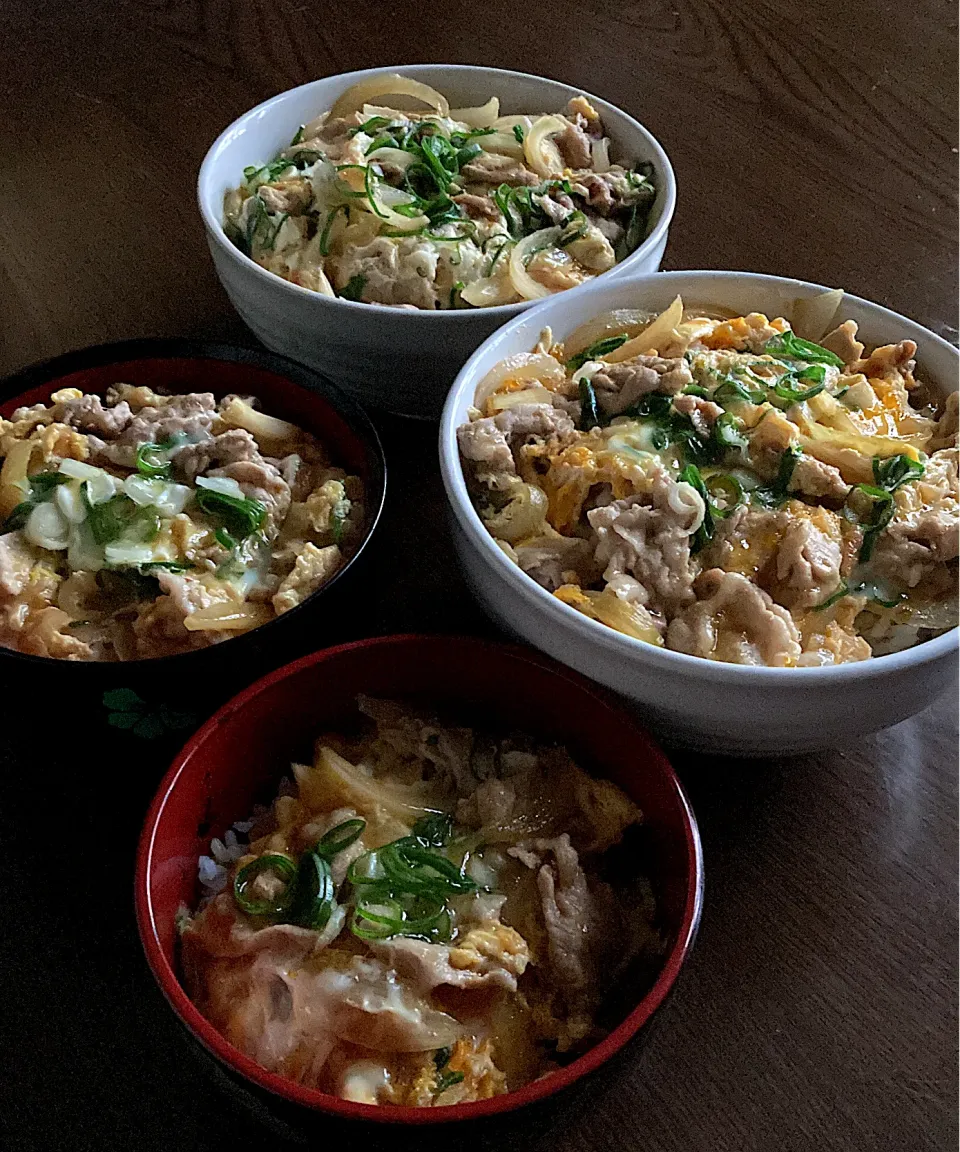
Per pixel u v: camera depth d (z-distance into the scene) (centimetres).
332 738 28
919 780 29
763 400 30
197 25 56
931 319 40
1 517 30
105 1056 24
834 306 33
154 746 27
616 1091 24
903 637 27
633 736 25
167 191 47
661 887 25
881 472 29
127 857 27
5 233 45
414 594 33
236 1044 22
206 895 25
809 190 46
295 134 42
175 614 28
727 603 27
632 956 25
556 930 24
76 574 29
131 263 44
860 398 31
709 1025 25
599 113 42
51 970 26
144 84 53
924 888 27
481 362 31
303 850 25
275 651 27
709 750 28
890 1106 24
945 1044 24
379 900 24
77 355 33
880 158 48
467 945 23
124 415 32
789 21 55
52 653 28
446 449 28
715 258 43
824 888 27
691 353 31
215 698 27
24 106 52
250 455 31
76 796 29
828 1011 25
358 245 38
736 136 49
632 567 27
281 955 23
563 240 38
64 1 59
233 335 41
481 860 25
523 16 56
